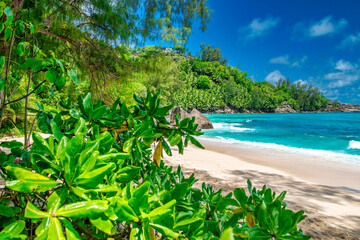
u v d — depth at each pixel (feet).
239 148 44.73
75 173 1.66
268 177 23.25
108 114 3.10
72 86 15.67
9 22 2.72
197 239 2.18
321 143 56.65
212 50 525.75
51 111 3.04
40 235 1.34
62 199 1.54
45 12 13.30
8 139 15.60
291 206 15.34
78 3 15.57
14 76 2.98
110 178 2.29
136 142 2.96
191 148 39.68
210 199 3.37
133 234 1.65
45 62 2.63
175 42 19.53
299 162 32.32
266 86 546.67
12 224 1.54
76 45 17.70
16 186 1.47
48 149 1.99
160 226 1.79
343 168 29.01
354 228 12.33
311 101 480.23
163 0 18.56
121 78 20.45
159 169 3.91
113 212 1.64
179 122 3.47
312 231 11.53
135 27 18.03
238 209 2.88
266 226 2.14
